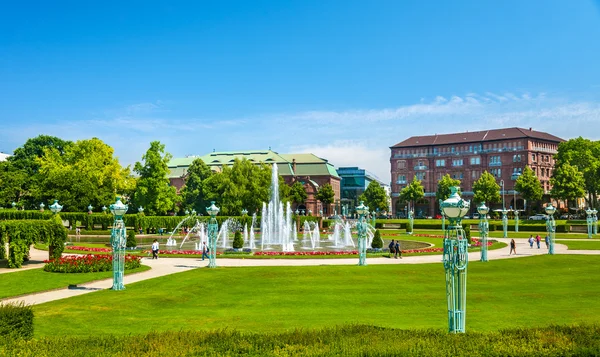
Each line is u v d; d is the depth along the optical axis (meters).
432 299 24.92
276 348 12.62
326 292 26.98
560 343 12.70
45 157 101.25
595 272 34.75
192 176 121.81
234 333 14.14
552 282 30.17
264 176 105.12
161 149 98.44
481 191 139.00
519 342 12.90
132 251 52.41
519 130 156.00
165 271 35.47
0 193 99.56
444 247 16.03
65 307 22.58
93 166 95.06
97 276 32.16
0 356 11.78
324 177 175.25
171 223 90.19
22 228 36.47
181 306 23.48
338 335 13.97
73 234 82.62
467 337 13.48
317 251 53.25
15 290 27.06
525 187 131.75
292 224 99.06
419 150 173.75
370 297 25.50
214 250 37.72
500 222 107.44
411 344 12.70
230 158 183.62
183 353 12.23
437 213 169.50
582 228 96.75
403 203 175.12
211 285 29.17
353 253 48.19
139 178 102.06
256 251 51.88
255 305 23.56
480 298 24.92
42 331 18.30
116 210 27.50
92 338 13.71
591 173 118.62
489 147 159.88
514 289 27.62
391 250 46.09
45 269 34.28
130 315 21.19
